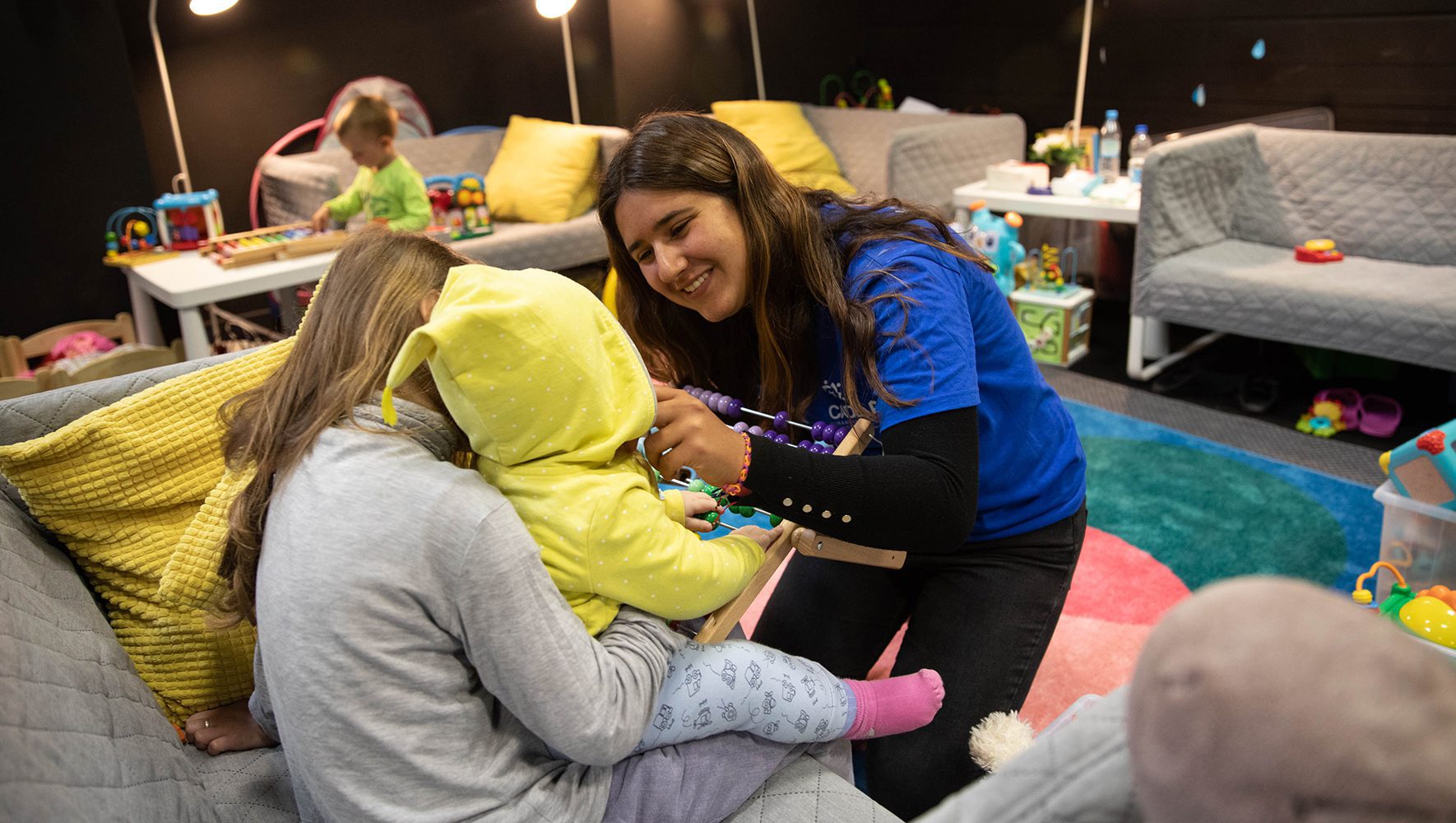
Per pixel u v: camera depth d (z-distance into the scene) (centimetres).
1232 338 362
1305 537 230
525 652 93
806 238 127
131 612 131
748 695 114
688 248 124
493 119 458
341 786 94
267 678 102
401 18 421
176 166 386
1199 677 42
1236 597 44
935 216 136
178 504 133
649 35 478
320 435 100
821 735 120
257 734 129
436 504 93
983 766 132
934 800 141
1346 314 278
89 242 357
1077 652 193
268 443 102
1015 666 145
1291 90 358
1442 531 179
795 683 117
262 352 143
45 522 128
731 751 114
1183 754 43
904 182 373
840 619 163
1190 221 323
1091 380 337
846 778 127
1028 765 60
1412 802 38
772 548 122
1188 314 311
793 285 131
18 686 92
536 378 96
